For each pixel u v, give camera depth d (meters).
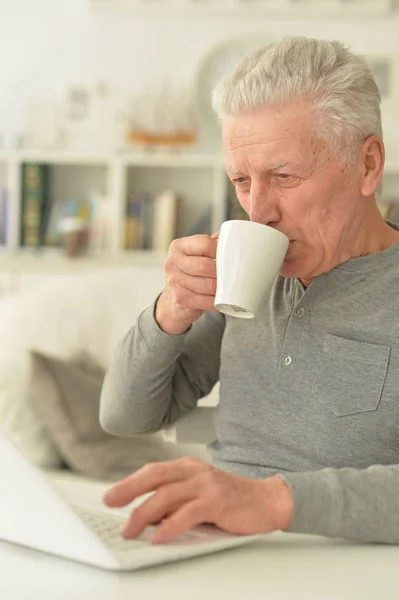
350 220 1.21
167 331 1.32
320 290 1.26
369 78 1.20
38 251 4.83
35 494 0.82
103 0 4.95
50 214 4.91
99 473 2.49
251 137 1.14
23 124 5.05
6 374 2.59
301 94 1.13
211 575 0.79
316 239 1.18
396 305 1.23
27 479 0.82
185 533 0.90
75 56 5.04
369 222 1.28
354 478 0.94
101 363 2.68
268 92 1.12
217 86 1.19
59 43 5.04
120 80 5.04
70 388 2.55
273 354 1.31
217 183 4.83
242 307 1.01
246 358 1.34
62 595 0.73
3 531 0.90
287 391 1.29
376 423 1.22
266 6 4.95
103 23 5.02
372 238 1.28
